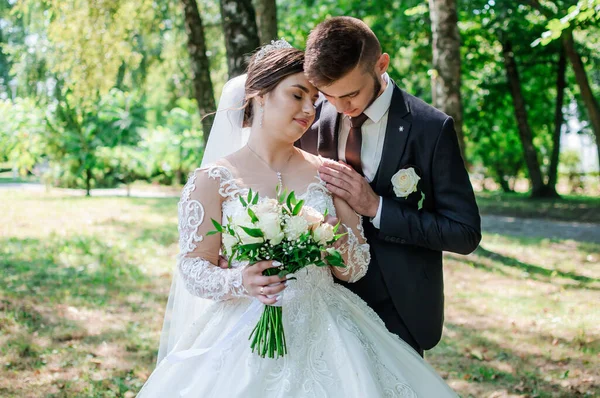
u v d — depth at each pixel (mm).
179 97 19984
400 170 2713
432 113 2748
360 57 2387
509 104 20562
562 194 24609
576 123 23891
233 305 2465
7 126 18062
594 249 10273
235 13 6367
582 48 17672
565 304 6801
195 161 20109
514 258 9305
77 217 13047
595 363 5066
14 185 23891
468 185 2752
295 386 2266
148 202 16797
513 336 5734
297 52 2475
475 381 4680
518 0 12266
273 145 2529
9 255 8516
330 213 2559
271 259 2168
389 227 2635
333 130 2830
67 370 4586
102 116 18766
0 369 4520
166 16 10938
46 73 11555
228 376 2303
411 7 13258
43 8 10109
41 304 6180
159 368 2482
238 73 6391
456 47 8492
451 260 8961
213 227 2418
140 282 7324
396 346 2562
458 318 6281
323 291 2510
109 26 9625
